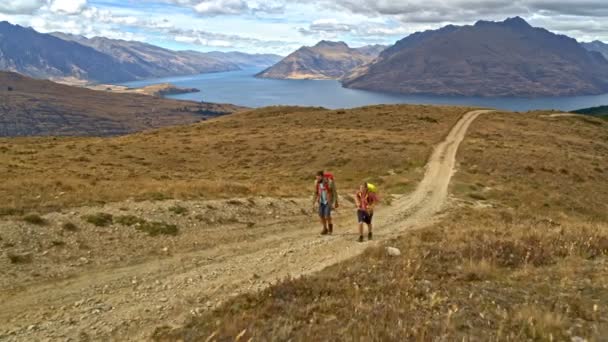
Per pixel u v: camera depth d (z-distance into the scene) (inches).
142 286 427.2
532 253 461.4
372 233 702.5
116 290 414.3
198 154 1973.4
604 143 2733.8
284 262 521.0
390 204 1040.8
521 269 422.0
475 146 2070.6
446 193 1218.6
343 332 278.4
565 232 586.6
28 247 478.6
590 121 3614.7
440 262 450.0
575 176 1652.3
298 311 323.3
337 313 317.7
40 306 371.2
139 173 1417.3
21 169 1203.2
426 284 378.0
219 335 289.7
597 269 413.7
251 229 673.6
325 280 402.0
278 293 367.9
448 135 2509.8
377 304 318.3
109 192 733.3
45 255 471.2
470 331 282.2
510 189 1353.3
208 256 535.2
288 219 764.0
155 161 1766.7
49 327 334.0
